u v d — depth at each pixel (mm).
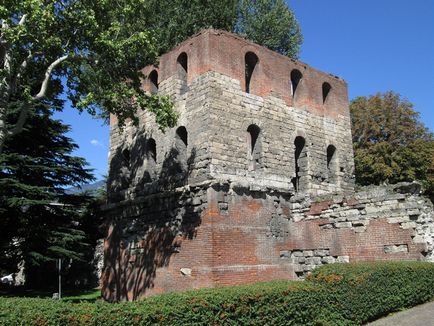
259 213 23297
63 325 10008
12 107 28656
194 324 11445
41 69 21453
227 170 22531
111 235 28812
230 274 21156
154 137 26562
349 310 14945
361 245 22438
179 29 38156
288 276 23891
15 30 16500
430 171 43094
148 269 24703
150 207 25516
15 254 30109
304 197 24891
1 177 29594
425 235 20578
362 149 43688
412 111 44250
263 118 25016
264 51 26188
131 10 19750
